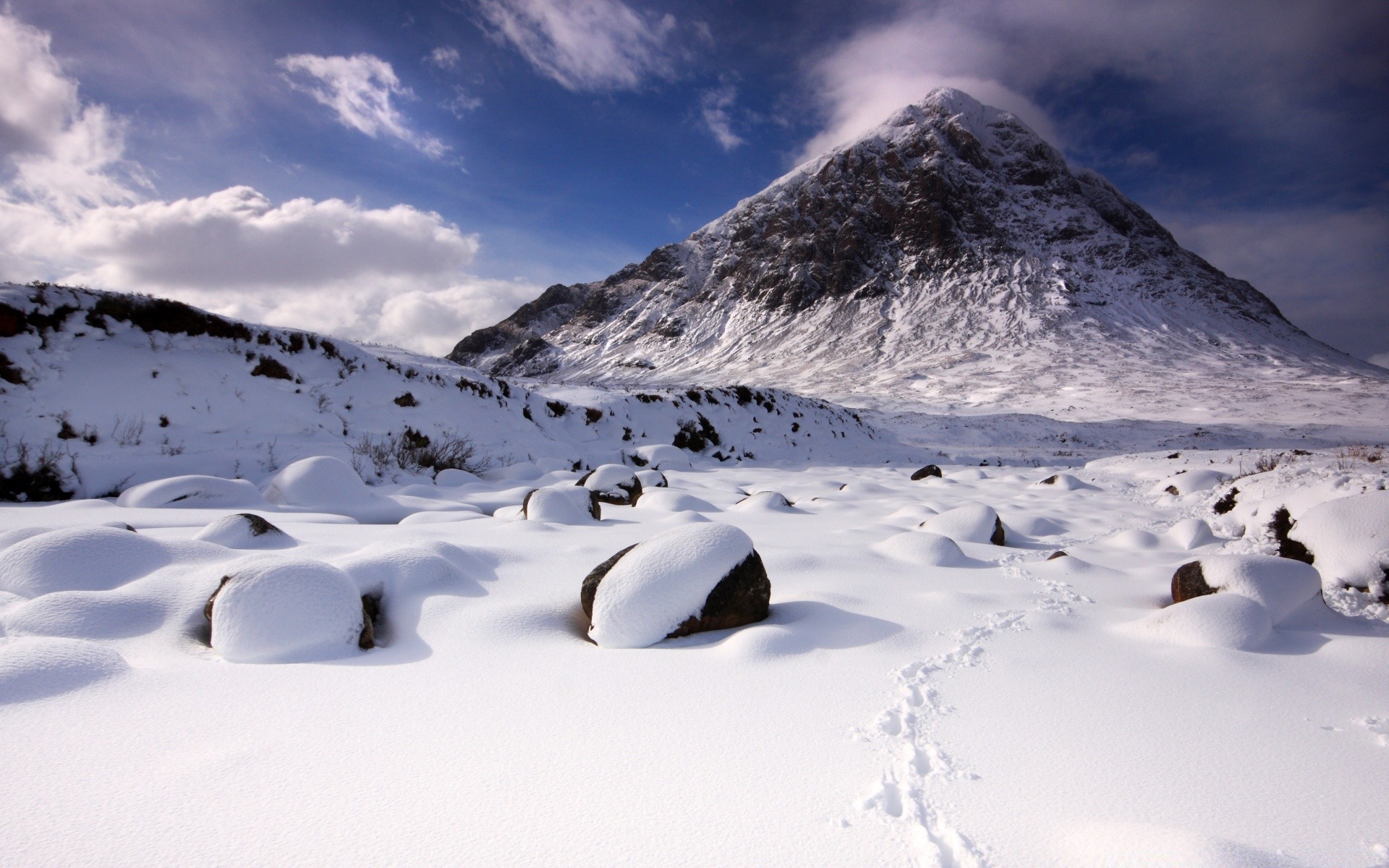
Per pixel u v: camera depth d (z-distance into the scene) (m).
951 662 2.59
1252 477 7.43
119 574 3.25
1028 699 2.25
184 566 3.40
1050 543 6.04
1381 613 3.44
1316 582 3.27
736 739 1.94
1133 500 9.29
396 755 1.80
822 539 5.41
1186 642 2.77
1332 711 2.16
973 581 3.98
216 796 1.58
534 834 1.46
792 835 1.49
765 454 16.77
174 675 2.32
